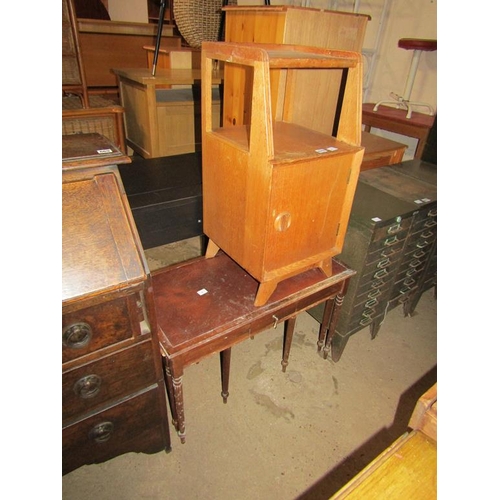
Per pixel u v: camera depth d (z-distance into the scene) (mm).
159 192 1653
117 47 2900
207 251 1454
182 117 2385
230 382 1599
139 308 948
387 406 1557
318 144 1141
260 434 1398
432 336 1989
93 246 799
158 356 1021
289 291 1315
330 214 1211
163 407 1147
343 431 1437
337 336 1695
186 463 1285
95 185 813
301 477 1270
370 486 629
